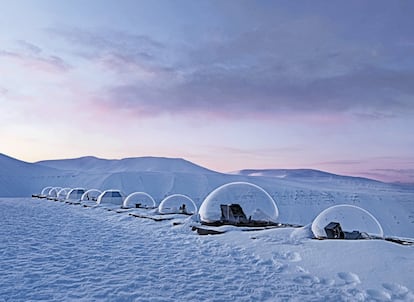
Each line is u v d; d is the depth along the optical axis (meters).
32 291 4.93
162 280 5.73
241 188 15.41
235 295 5.07
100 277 5.80
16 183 81.44
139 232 11.88
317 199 48.00
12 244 8.59
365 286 5.37
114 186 64.56
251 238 9.30
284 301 4.86
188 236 10.64
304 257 6.97
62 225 13.33
